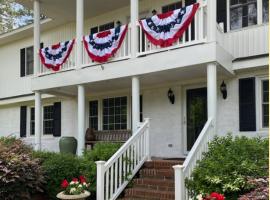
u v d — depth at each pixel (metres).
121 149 8.91
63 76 12.15
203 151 8.05
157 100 12.30
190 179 7.18
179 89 11.67
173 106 11.84
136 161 9.42
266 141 7.58
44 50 12.90
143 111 12.66
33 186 8.70
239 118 10.23
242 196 6.06
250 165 6.74
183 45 9.21
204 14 9.31
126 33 10.64
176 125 11.70
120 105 13.56
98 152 9.80
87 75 11.41
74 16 14.91
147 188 8.83
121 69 10.48
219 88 10.71
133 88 10.25
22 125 17.56
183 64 9.17
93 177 9.02
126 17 13.70
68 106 15.43
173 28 9.39
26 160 8.54
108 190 8.47
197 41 8.95
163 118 12.07
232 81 10.50
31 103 17.39
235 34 10.41
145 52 10.01
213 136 8.53
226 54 9.58
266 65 9.59
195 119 11.35
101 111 14.17
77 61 11.74
